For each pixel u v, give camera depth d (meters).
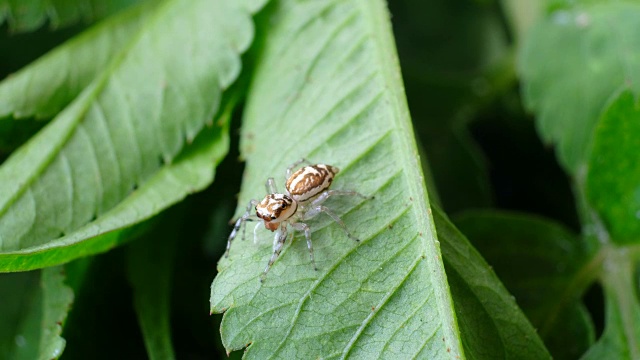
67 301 0.10
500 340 0.09
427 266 0.09
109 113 0.10
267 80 0.11
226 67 0.10
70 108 0.10
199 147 0.10
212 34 0.10
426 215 0.09
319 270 0.09
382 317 0.09
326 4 0.11
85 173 0.10
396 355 0.09
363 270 0.09
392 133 0.10
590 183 0.10
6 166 0.10
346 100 0.10
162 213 0.10
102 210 0.10
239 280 0.09
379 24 0.10
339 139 0.10
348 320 0.09
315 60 0.10
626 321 0.10
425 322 0.09
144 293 0.10
